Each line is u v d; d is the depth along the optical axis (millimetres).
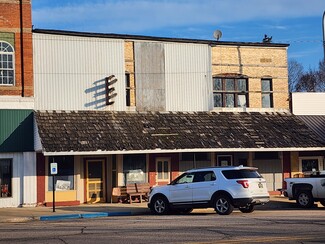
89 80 28031
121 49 28781
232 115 30578
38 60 27156
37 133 25797
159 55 29562
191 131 28297
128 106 28750
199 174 21328
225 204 20422
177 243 12758
